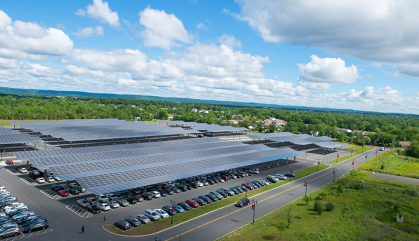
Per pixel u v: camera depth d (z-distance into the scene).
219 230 49.72
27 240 43.12
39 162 72.56
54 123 145.00
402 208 66.19
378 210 64.69
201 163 83.56
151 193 66.50
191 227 50.53
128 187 58.47
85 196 64.19
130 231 47.81
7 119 198.62
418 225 57.66
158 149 99.81
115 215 54.78
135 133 137.62
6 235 43.38
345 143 195.50
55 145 120.44
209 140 128.25
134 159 81.12
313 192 76.12
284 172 98.31
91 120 169.88
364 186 81.31
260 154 104.62
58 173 62.91
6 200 57.59
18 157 74.75
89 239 44.31
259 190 75.69
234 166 85.69
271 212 59.88
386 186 86.69
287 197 71.00
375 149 174.00
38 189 67.38
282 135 170.38
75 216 53.22
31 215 51.00
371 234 52.09
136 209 58.38
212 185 78.56
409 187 85.81
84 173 65.75
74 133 121.94
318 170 104.12
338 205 67.19
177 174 71.50
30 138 106.31
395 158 140.88
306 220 56.53
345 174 100.62
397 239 50.81
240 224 52.72
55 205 58.16
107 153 87.00
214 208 60.81
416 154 148.50
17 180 73.38
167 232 48.12
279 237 47.81
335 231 52.09
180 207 58.38
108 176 63.09
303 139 158.12
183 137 164.88
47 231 46.56
